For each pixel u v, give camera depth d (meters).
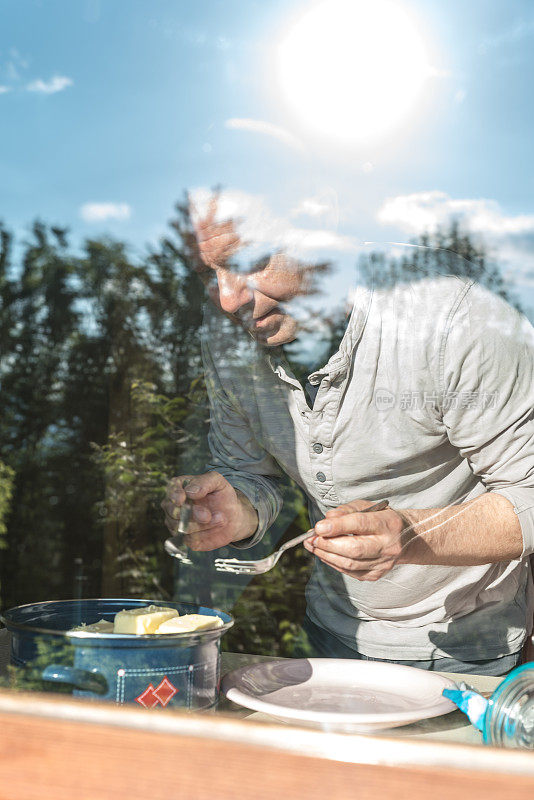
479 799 0.41
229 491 0.92
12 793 0.44
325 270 0.87
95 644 0.56
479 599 0.87
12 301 0.85
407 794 0.42
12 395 0.86
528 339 0.82
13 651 0.60
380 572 0.83
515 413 0.84
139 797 0.43
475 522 0.85
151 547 0.88
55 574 0.86
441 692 0.64
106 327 0.86
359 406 0.89
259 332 0.90
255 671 0.71
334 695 0.66
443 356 0.84
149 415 0.89
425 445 0.89
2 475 0.87
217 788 0.43
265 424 0.95
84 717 0.48
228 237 0.86
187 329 0.88
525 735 0.54
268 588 0.91
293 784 0.42
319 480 0.95
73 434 0.87
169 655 0.58
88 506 0.87
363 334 0.85
